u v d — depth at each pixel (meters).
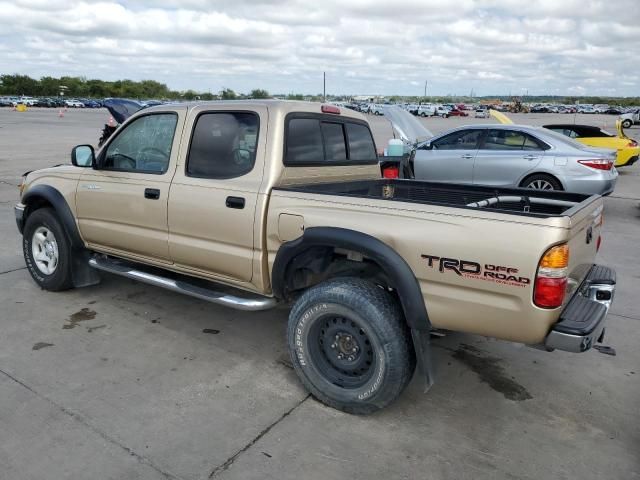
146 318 4.48
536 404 3.32
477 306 2.69
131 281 5.39
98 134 25.59
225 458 2.71
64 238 4.70
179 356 3.82
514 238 2.55
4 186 10.77
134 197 4.06
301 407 3.21
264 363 3.76
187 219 3.74
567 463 2.75
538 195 3.98
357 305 2.93
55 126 31.81
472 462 2.74
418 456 2.78
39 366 3.60
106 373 3.54
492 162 9.09
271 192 3.37
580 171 8.51
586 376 3.68
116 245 4.38
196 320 4.48
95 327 4.27
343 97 91.88
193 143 3.79
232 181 3.53
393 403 3.29
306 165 3.74
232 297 3.64
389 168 6.95
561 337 2.58
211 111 3.72
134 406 3.15
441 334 3.15
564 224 2.50
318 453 2.78
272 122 3.48
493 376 3.67
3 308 4.59
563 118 56.69
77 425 2.94
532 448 2.87
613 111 82.31
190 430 2.94
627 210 9.80
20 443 2.78
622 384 3.58
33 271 5.02
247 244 3.47
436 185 4.39
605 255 6.72
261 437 2.90
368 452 2.80
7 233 7.15
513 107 84.12
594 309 2.78
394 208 2.89
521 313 2.57
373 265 3.24
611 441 2.95
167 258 4.02
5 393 3.24
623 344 4.18
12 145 19.47
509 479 2.62
